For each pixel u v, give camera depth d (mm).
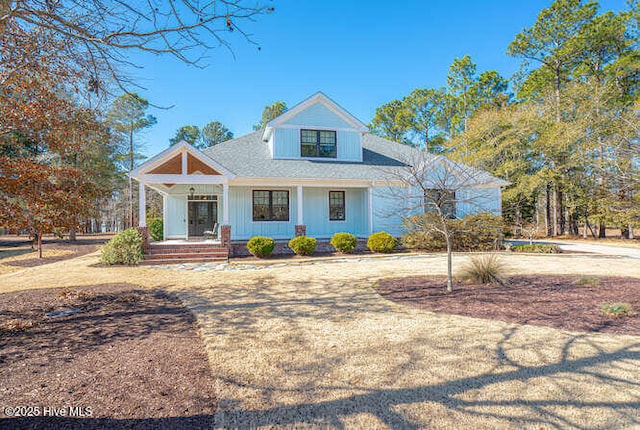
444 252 15125
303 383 3318
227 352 4102
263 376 3469
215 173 15211
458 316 5414
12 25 5820
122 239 12258
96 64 5867
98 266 11852
